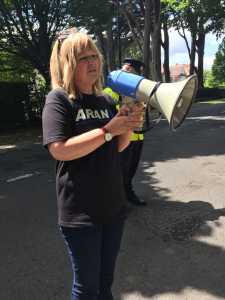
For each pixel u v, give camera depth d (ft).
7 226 17.63
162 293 12.31
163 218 17.87
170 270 13.56
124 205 8.71
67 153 7.64
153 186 22.89
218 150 33.17
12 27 52.13
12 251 15.25
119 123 7.69
